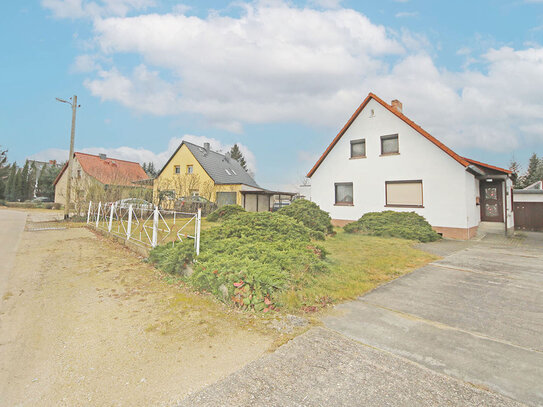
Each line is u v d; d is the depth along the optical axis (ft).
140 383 8.36
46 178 136.05
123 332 11.53
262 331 11.48
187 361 9.44
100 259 24.36
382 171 46.24
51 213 80.59
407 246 29.66
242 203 80.07
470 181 40.19
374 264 21.81
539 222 48.49
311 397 7.61
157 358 9.64
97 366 9.24
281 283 14.57
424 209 41.55
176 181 76.89
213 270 15.89
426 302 14.64
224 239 21.98
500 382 8.27
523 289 16.63
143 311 13.56
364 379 8.37
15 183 136.98
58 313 13.48
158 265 21.21
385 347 10.20
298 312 13.21
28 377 8.71
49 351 10.21
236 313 13.21
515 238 38.32
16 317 13.10
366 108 48.49
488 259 24.68
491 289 16.67
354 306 14.06
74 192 66.28
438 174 40.40
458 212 38.52
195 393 7.86
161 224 29.86
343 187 51.67
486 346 10.30
